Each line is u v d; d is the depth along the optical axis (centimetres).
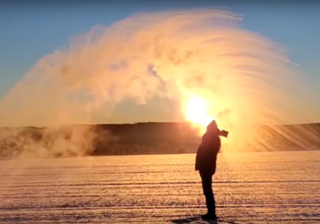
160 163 4681
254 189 2041
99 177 2938
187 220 1260
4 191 2130
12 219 1337
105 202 1692
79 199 1795
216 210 1452
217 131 1314
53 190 2161
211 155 1291
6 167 4322
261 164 3975
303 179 2464
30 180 2773
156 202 1670
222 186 2205
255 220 1252
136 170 3581
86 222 1264
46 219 1328
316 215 1320
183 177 2806
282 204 1554
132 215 1377
